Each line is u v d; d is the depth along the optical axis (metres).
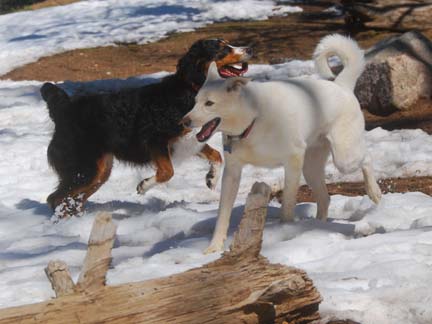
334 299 4.18
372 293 4.23
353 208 5.58
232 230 5.25
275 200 5.97
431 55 8.02
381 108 7.94
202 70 6.07
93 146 6.05
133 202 6.10
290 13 13.41
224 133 4.95
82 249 5.09
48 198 6.03
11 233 5.57
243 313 3.91
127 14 14.24
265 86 4.95
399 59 7.89
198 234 5.33
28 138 7.73
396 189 6.07
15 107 8.84
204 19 13.45
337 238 4.98
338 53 5.30
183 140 6.13
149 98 6.09
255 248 3.96
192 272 3.91
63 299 3.76
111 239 3.81
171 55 11.41
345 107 5.18
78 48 12.12
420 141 7.00
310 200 5.99
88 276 3.79
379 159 6.70
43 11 15.31
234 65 6.24
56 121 6.05
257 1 14.46
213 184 6.30
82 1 15.91
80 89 9.60
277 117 4.91
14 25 14.30
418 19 11.02
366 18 11.29
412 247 4.73
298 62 9.77
